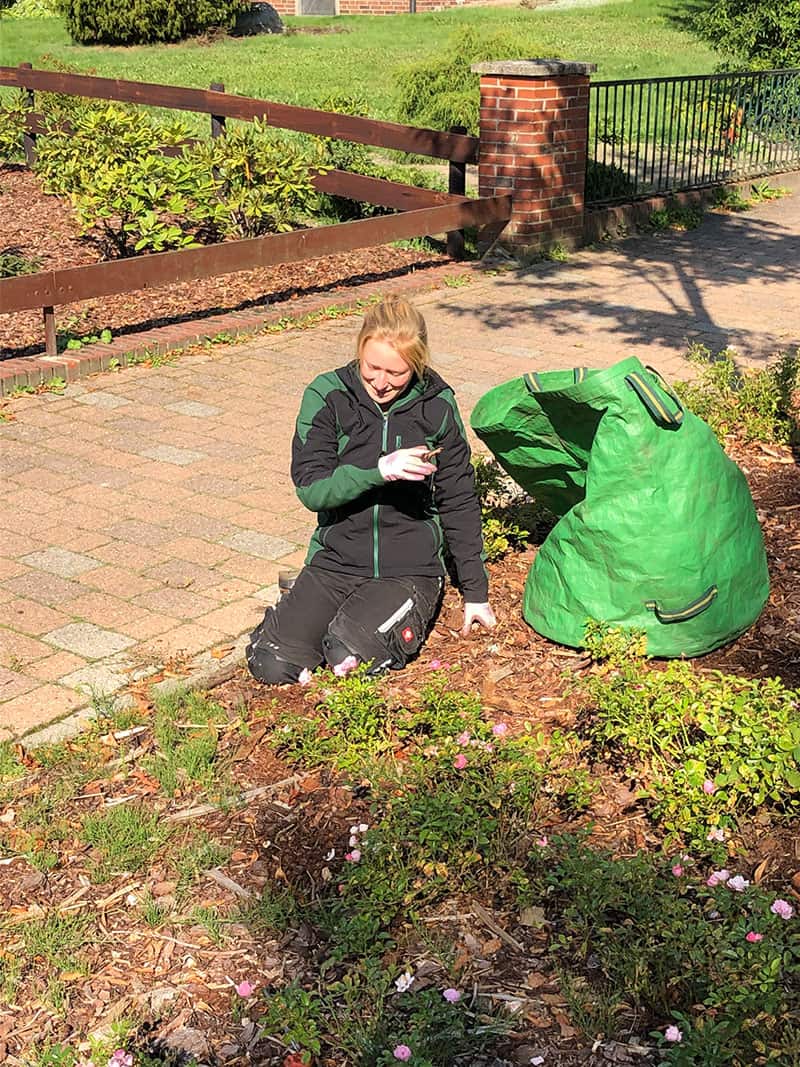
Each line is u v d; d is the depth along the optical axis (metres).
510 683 4.26
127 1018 2.94
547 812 3.56
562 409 4.30
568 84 11.51
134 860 3.48
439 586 4.44
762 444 6.57
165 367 8.38
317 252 9.74
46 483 6.32
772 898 3.07
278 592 5.15
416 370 4.03
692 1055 2.61
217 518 5.90
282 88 20.14
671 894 3.07
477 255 11.92
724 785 3.43
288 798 3.76
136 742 4.07
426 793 3.49
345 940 3.09
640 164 15.84
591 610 4.32
